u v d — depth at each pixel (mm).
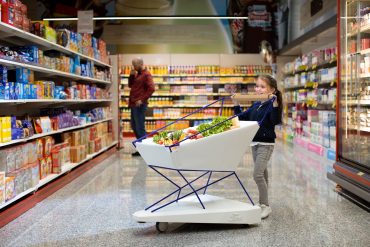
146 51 14969
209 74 13586
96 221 4215
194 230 3922
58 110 6965
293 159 8352
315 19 10250
